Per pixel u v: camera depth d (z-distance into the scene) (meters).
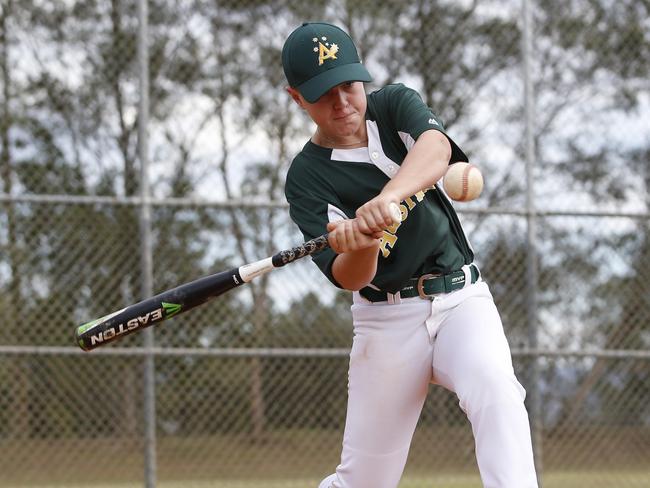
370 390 9.01
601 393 19.14
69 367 18.05
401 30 20.16
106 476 17.95
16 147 19.22
